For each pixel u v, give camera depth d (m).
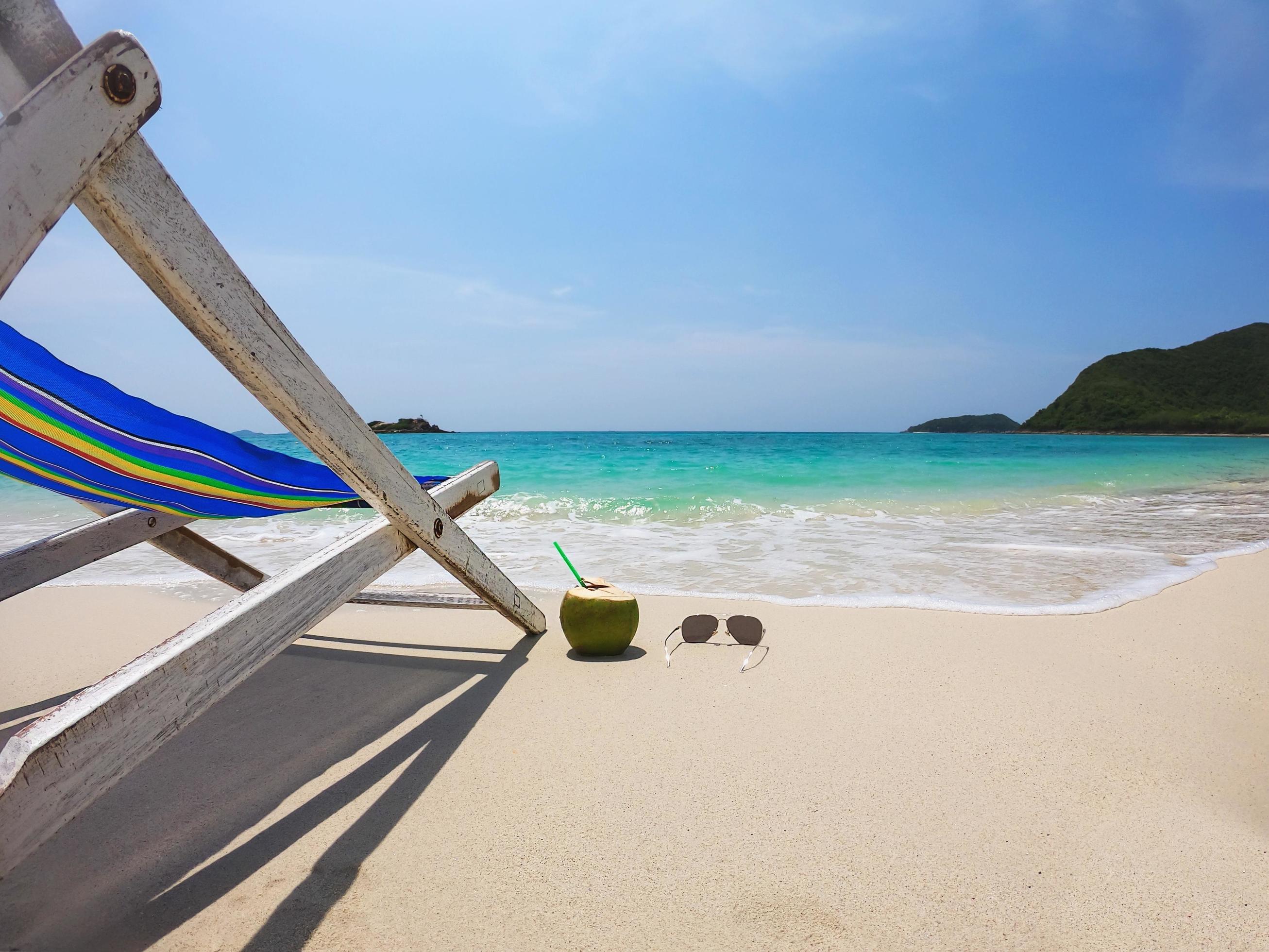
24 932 1.59
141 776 2.36
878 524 9.33
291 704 3.01
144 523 3.24
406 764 2.44
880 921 1.64
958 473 15.98
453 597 3.96
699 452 24.58
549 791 2.25
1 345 1.57
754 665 3.47
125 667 1.50
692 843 1.95
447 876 1.81
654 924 1.62
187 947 1.54
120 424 1.98
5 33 1.15
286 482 2.63
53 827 1.30
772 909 1.68
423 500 2.53
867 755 2.49
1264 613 4.41
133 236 1.34
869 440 43.78
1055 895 1.74
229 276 1.55
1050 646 3.76
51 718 1.35
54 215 1.15
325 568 2.06
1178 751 2.54
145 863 1.86
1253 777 2.35
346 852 1.91
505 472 15.89
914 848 1.93
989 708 2.92
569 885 1.77
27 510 11.01
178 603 5.05
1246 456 25.98
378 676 3.36
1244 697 3.05
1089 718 2.82
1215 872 1.84
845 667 3.42
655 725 2.76
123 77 1.23
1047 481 14.95
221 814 2.11
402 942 1.56
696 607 4.65
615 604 3.56
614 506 10.78
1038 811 2.13
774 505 11.02
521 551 7.09
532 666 3.50
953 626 4.14
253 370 1.66
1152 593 4.98
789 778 2.33
